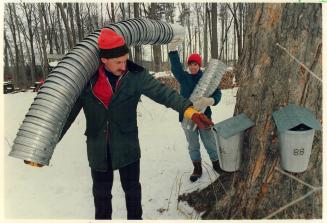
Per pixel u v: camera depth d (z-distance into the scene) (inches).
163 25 119.6
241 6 669.9
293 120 89.8
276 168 103.2
